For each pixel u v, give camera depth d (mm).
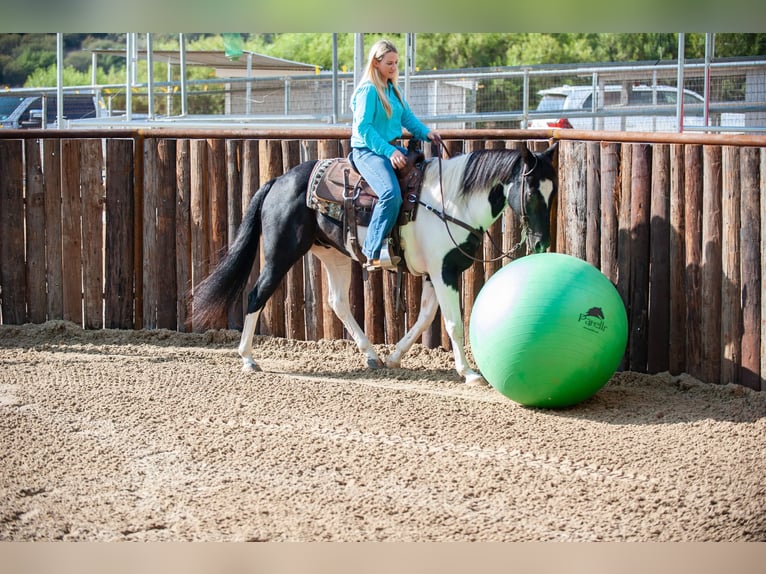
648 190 6910
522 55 34656
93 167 8586
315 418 5977
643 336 7039
